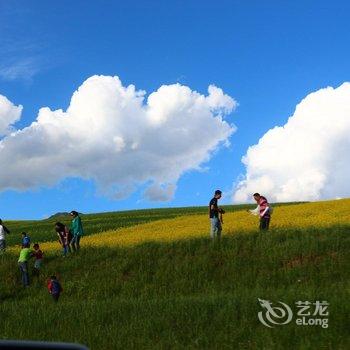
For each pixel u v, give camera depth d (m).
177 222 51.97
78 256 28.94
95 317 14.11
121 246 30.28
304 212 44.12
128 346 11.26
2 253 32.56
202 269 23.83
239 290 19.36
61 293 25.14
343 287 15.73
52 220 82.00
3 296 26.17
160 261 25.73
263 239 24.98
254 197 27.50
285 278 20.86
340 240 23.03
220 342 10.85
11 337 13.40
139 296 23.00
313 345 9.76
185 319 12.62
